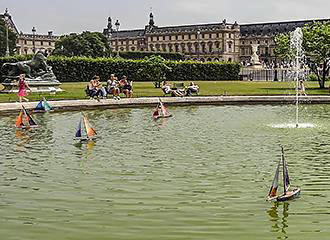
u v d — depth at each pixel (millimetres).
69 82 76188
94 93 42875
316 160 18500
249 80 94500
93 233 11211
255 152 20062
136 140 23188
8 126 28062
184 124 28984
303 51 60781
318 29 60656
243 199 13594
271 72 100125
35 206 13078
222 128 27125
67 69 76625
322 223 11797
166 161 18391
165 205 13109
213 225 11648
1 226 11648
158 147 21281
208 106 41094
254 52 117500
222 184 15102
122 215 12352
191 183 15227
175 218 12117
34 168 17406
